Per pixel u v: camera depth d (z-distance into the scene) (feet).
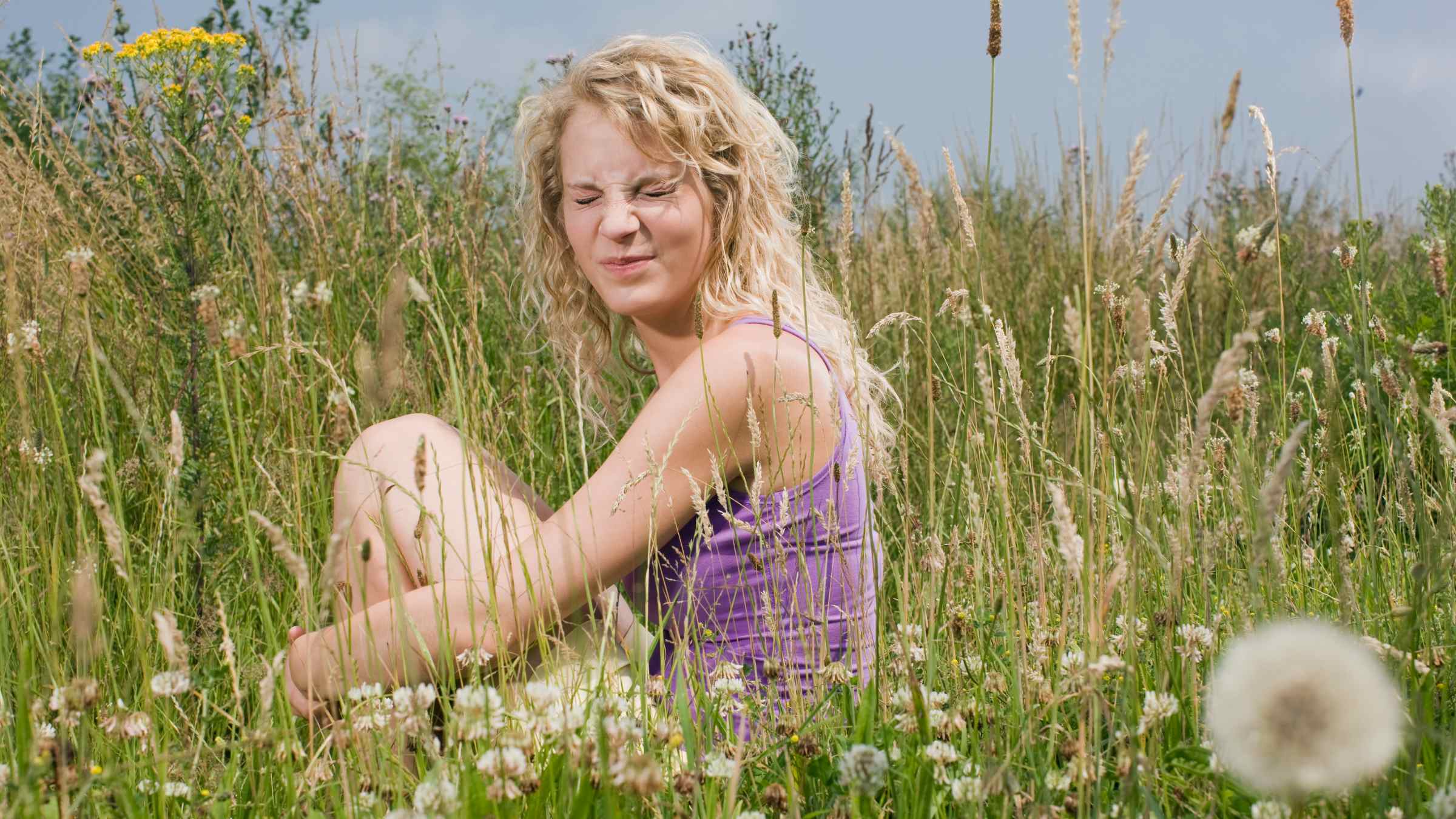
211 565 8.22
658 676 7.24
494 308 14.15
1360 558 7.05
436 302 12.33
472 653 5.91
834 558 7.35
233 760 5.76
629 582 8.09
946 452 8.57
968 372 6.64
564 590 7.09
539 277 9.65
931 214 5.92
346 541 5.74
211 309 5.52
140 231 11.70
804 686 7.18
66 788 4.65
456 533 7.12
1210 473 7.08
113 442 9.87
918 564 7.15
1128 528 5.94
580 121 7.89
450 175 15.34
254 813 5.60
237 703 5.51
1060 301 17.31
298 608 8.05
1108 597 4.96
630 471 6.84
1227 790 5.13
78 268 5.55
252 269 12.35
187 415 9.43
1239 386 6.18
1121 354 6.38
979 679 6.10
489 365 13.15
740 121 8.02
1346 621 5.48
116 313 11.31
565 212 8.12
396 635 5.60
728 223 7.93
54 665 6.24
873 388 8.36
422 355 11.37
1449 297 8.11
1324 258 19.48
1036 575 6.91
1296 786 2.93
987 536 6.85
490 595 6.23
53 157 12.47
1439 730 5.31
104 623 6.95
